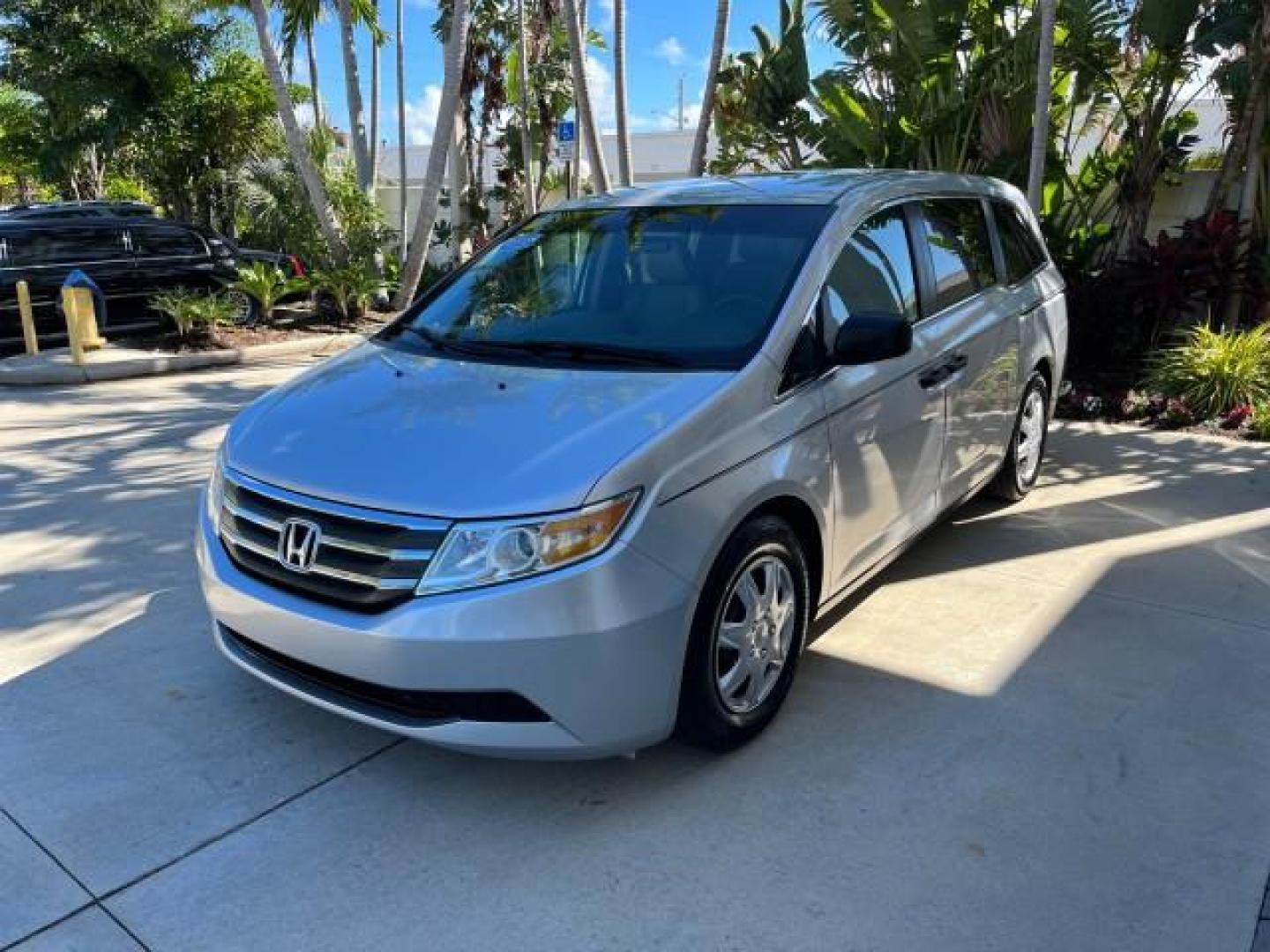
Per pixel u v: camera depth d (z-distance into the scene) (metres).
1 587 4.78
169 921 2.65
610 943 2.56
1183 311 9.10
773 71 11.79
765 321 3.52
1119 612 4.41
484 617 2.72
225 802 3.13
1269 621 4.32
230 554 3.25
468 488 2.82
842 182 4.41
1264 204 9.96
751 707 3.37
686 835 2.96
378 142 18.55
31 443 7.59
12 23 18.33
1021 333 5.23
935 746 3.40
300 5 18.39
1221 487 6.12
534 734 2.83
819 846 2.91
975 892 2.72
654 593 2.86
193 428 8.16
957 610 4.45
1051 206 10.75
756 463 3.18
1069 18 9.66
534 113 21.14
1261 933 2.57
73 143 19.17
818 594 3.66
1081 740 3.43
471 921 2.64
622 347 3.60
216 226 20.81
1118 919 2.62
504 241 4.67
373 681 2.83
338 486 2.95
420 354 3.86
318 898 2.73
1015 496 5.76
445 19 20.62
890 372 3.91
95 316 11.44
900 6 10.27
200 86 18.92
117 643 4.19
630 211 4.39
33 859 2.88
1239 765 3.29
